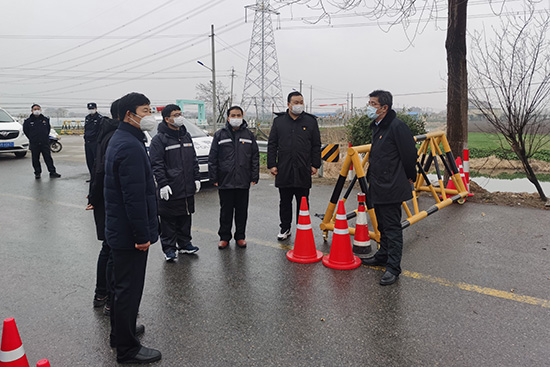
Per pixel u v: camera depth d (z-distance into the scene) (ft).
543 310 10.84
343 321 10.49
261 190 28.50
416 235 17.34
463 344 9.34
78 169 39.81
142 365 8.87
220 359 9.00
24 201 25.86
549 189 34.53
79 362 9.01
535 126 22.74
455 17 24.47
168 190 14.38
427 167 23.31
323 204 23.47
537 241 16.20
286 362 8.83
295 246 14.98
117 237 8.61
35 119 33.96
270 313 11.01
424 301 11.48
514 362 8.65
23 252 16.37
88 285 13.20
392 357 8.93
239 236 16.53
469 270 13.56
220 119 138.21
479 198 23.31
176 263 14.88
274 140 16.40
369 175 13.32
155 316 10.98
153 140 14.67
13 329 6.82
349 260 14.17
